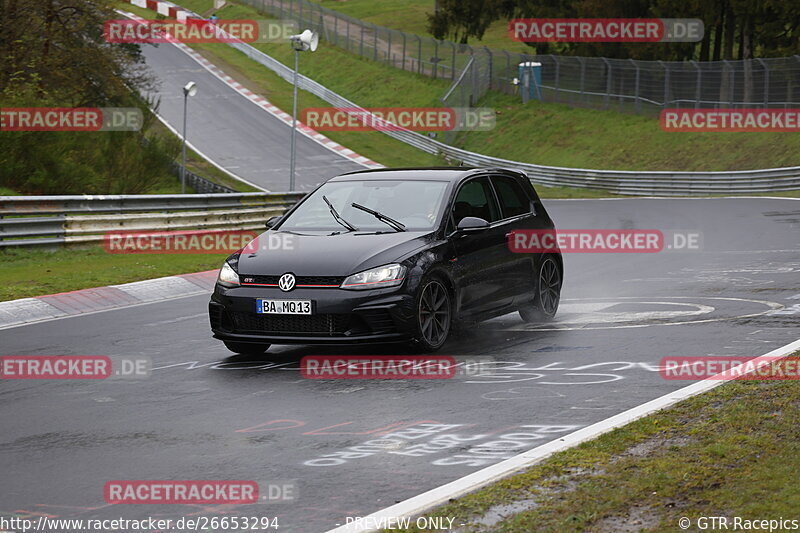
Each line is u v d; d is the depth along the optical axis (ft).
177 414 90.12
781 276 175.32
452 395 93.50
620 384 95.76
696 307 142.82
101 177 381.19
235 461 74.38
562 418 83.92
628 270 194.18
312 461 73.72
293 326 109.19
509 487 63.67
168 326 143.84
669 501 59.00
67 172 357.82
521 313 135.54
